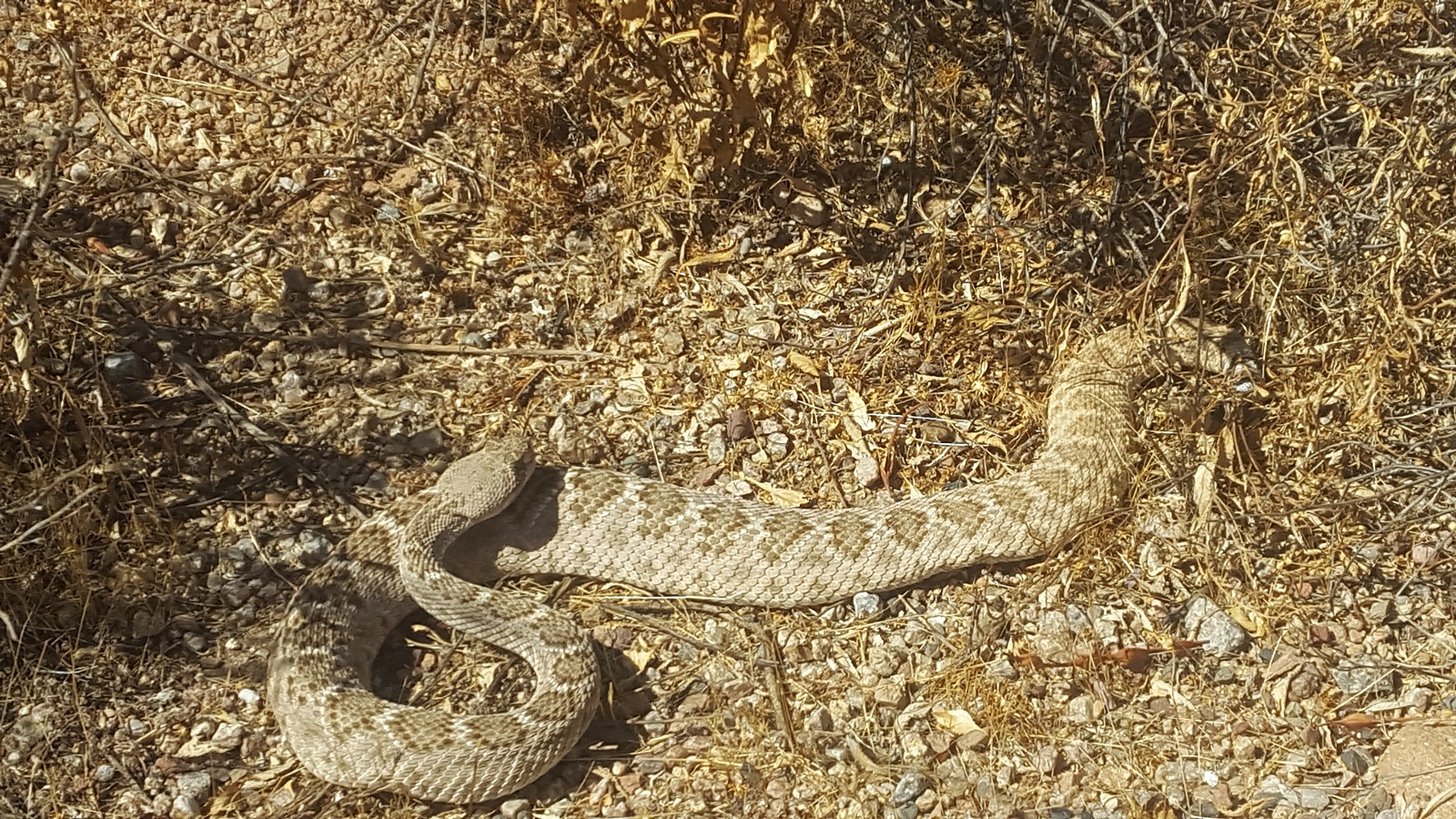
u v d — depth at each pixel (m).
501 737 1.11
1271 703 1.17
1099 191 1.38
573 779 1.13
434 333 1.33
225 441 1.26
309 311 1.33
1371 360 1.24
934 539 1.22
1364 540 1.25
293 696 1.13
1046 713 1.17
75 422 1.24
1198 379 1.28
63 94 1.42
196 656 1.17
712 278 1.38
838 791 1.12
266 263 1.35
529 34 1.47
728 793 1.13
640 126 1.41
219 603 1.19
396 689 1.17
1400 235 1.23
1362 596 1.22
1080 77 1.43
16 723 1.13
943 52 1.46
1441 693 1.18
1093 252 1.37
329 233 1.38
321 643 1.15
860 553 1.21
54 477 1.20
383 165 1.41
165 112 1.42
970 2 1.47
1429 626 1.21
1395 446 1.28
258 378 1.29
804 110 1.42
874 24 1.45
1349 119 1.31
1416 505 1.23
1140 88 1.34
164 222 1.36
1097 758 1.15
